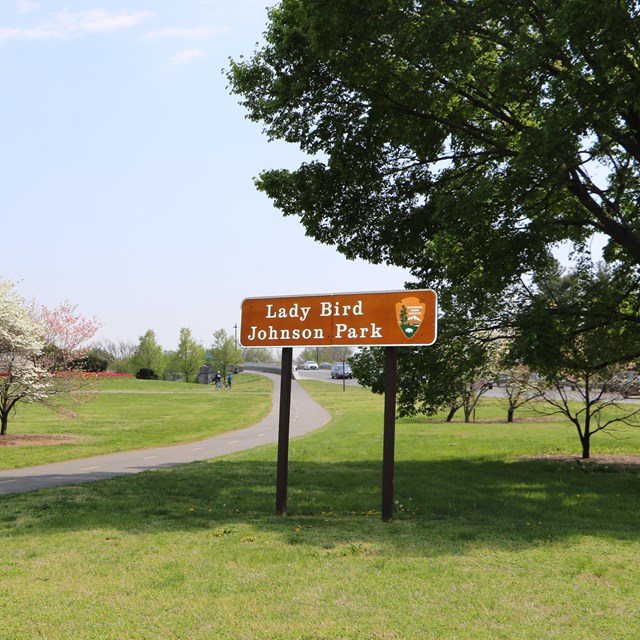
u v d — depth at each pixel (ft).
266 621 16.53
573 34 34.55
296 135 49.96
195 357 335.26
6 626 16.24
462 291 50.39
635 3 33.99
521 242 42.60
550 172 38.29
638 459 59.21
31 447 64.90
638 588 19.12
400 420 108.06
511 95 41.32
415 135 49.78
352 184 50.06
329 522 29.55
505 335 53.01
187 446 72.23
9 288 70.90
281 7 49.57
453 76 44.75
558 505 34.73
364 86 45.60
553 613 17.04
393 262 53.78
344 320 31.76
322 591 18.81
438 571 20.79
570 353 51.55
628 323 51.75
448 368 51.78
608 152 49.88
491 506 34.24
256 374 342.44
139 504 34.27
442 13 40.27
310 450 66.33
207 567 21.38
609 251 53.98
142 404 147.43
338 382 267.39
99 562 22.07
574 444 71.05
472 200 39.34
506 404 129.90
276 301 33.17
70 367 84.28
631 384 60.95
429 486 42.09
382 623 16.37
